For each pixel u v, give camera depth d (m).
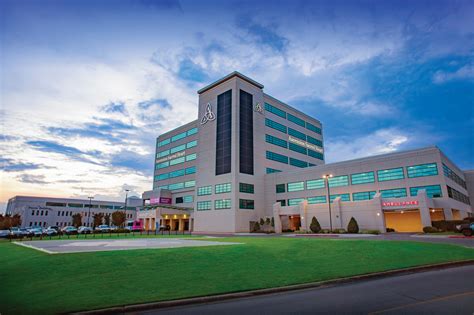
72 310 7.37
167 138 91.19
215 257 14.33
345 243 20.56
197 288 9.37
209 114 67.56
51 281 10.00
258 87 68.25
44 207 113.69
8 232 46.22
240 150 60.66
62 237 40.16
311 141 80.50
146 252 15.62
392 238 28.69
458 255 16.11
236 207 57.28
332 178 55.75
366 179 51.59
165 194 83.06
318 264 13.26
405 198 42.03
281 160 69.75
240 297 8.94
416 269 12.97
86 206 124.62
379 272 11.95
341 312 7.18
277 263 13.30
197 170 67.25
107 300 8.14
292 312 7.32
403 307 7.43
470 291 9.01
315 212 50.59
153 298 8.36
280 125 71.81
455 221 37.91
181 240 28.39
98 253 15.28
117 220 83.50
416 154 46.88
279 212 55.97
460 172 58.53
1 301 8.09
